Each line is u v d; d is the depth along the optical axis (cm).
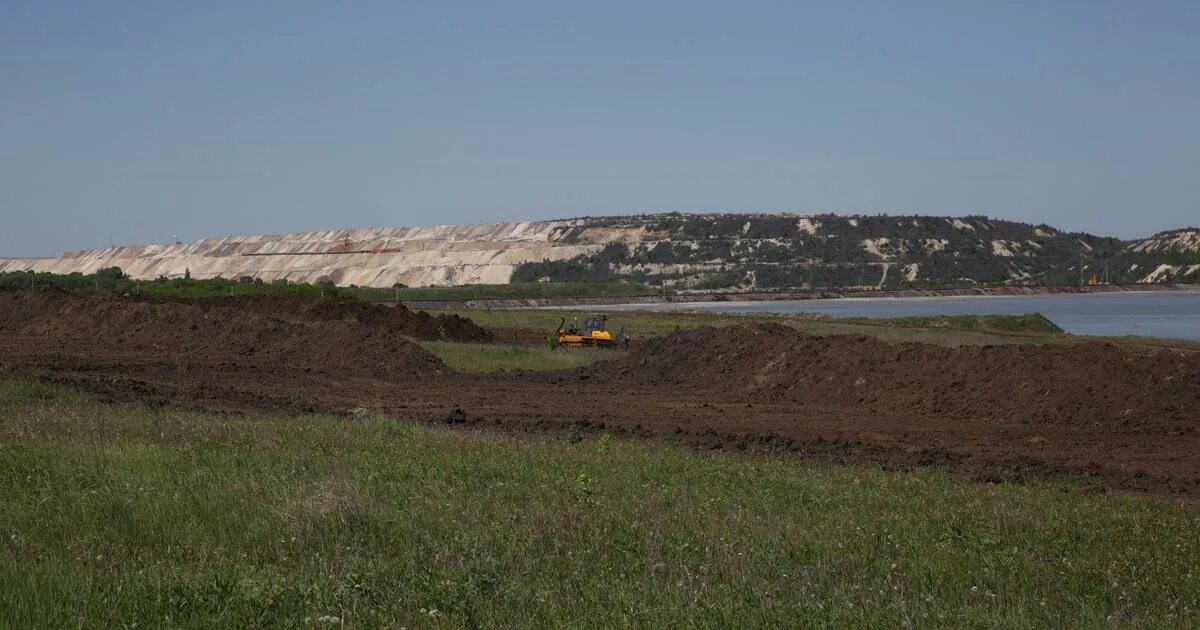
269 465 1524
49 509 1202
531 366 4031
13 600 833
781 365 3212
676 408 2828
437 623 825
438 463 1623
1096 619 904
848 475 1698
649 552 1070
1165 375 2533
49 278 10194
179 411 2333
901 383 2897
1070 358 2716
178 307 4794
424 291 15062
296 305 6016
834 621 854
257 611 832
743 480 1592
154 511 1203
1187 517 1416
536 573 997
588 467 1656
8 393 2370
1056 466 1922
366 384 3359
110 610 830
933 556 1112
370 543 1111
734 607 874
